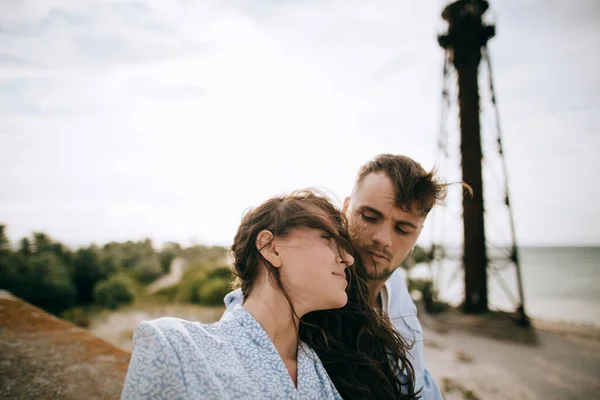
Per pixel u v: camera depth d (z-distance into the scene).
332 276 1.03
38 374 1.55
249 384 0.85
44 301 22.48
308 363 1.02
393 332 1.42
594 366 7.91
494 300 21.62
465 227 12.25
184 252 44.44
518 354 8.73
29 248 27.78
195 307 17.91
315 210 1.09
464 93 12.09
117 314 17.17
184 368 0.79
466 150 11.97
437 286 13.62
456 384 6.85
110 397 1.44
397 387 1.35
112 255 31.41
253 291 1.07
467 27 12.16
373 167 1.48
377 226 1.43
